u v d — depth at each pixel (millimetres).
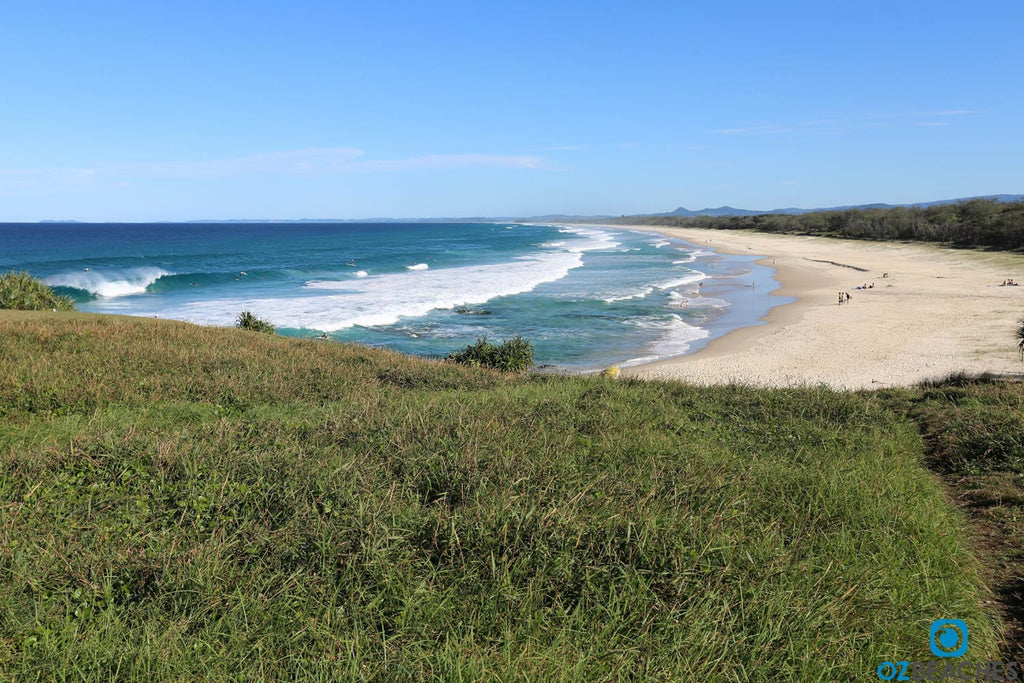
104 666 3422
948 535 5543
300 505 5129
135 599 4043
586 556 4391
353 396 10922
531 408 8773
